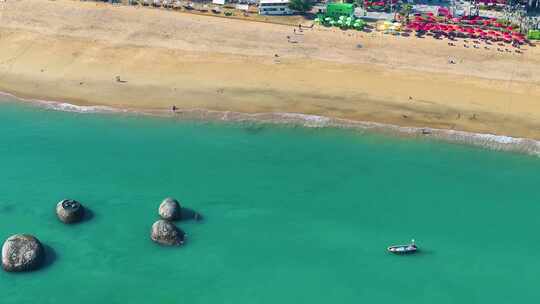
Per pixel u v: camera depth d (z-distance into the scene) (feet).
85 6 492.13
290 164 340.59
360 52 449.48
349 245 282.15
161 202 302.45
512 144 362.94
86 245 276.21
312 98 400.67
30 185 314.14
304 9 508.53
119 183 317.83
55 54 442.50
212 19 485.97
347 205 309.01
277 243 281.74
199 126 374.84
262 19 495.00
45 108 387.75
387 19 510.58
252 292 255.09
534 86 418.51
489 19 515.50
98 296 250.16
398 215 303.27
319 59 440.86
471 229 295.89
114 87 409.69
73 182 317.83
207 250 276.21
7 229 283.38
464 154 355.97
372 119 382.22
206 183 320.29
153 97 399.85
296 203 308.40
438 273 269.03
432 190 323.37
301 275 264.72
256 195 312.91
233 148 354.13
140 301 248.32
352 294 256.32
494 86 417.49
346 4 504.02
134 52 443.73
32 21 472.85
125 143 354.74
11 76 419.95
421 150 358.43
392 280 264.31
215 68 430.20
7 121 372.99
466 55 448.65
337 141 364.58
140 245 277.03
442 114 387.75
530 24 495.82
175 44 451.94
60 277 258.78
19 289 252.62
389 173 336.29
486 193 322.34
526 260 277.85
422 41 464.65
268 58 440.45
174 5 511.40
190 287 256.32
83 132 364.58
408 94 406.82
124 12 487.61
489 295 258.37
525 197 320.09
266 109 389.19
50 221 289.94
